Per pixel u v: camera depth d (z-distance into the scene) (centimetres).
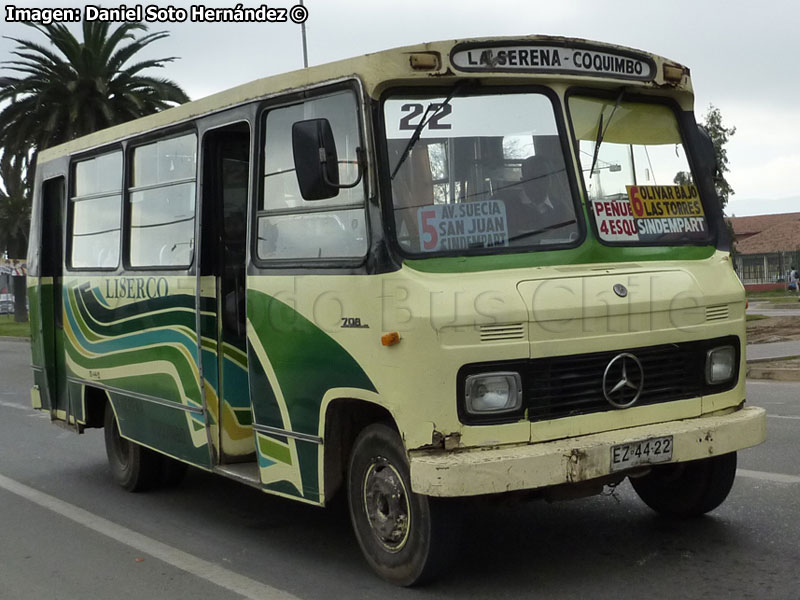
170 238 681
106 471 886
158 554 602
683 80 574
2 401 1461
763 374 1370
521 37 511
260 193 577
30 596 532
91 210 815
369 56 491
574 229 514
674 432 492
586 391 483
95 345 797
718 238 574
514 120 514
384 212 482
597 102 543
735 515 612
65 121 2678
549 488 487
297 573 546
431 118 498
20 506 750
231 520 680
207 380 638
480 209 498
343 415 530
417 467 451
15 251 3941
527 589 493
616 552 548
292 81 549
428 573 486
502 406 462
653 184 556
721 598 468
